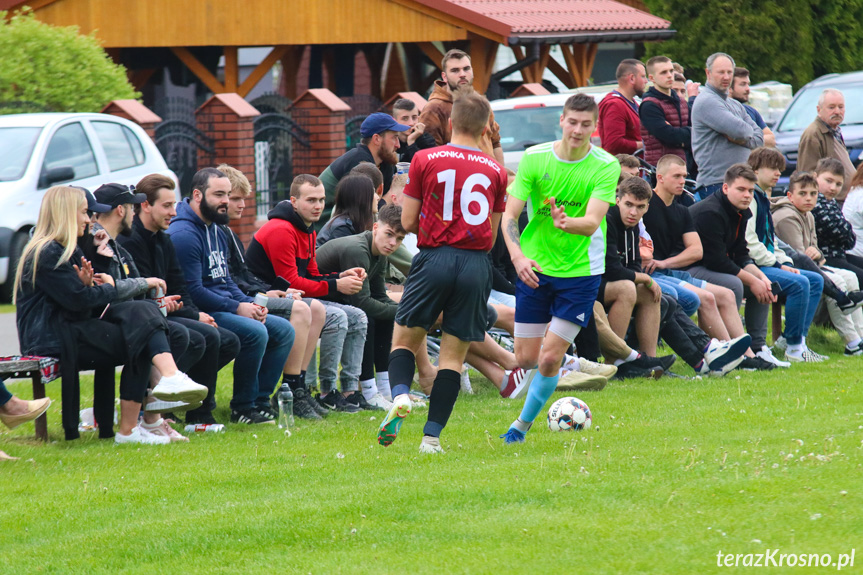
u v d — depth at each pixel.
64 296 23.78
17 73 59.97
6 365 23.23
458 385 22.31
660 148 41.88
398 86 95.06
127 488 20.16
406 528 16.81
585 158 22.61
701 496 17.45
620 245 32.53
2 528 17.88
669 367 32.91
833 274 37.38
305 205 28.78
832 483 17.80
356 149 35.09
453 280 21.38
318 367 32.09
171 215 26.11
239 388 27.34
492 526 16.56
